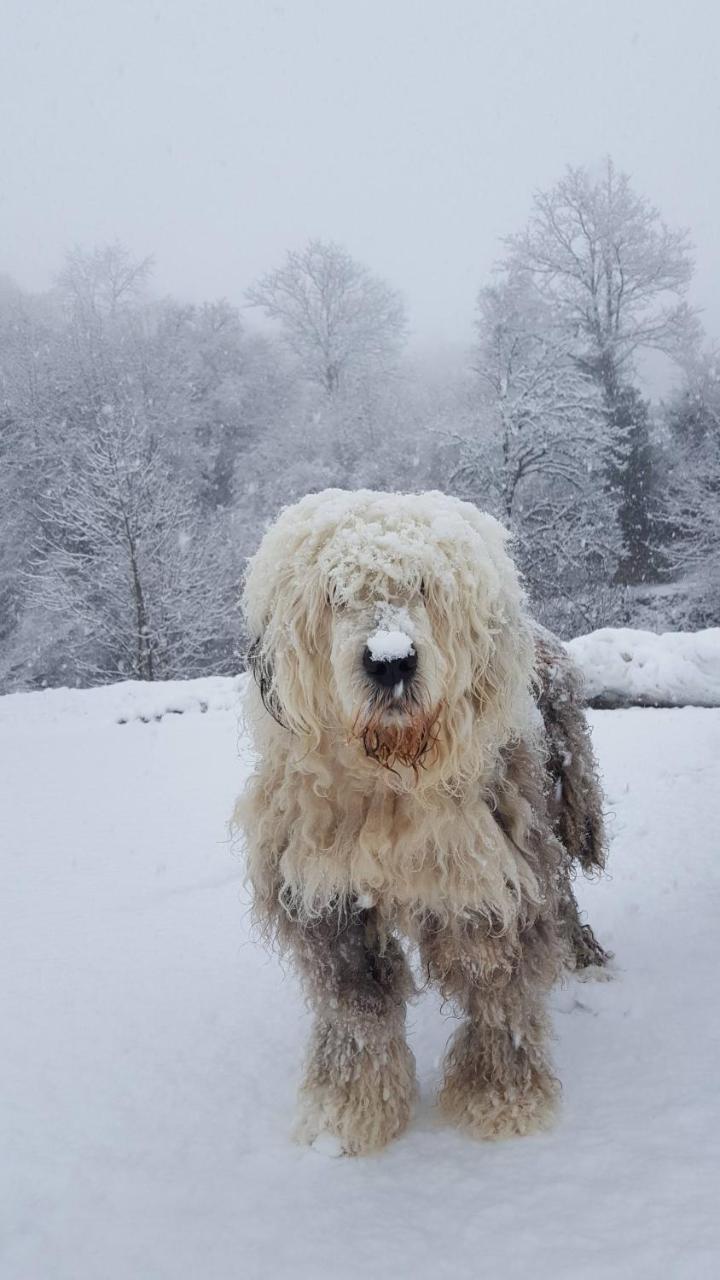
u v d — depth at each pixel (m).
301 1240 2.11
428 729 2.23
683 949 3.51
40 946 4.04
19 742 9.23
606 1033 2.95
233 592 24.23
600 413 26.97
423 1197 2.25
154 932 4.15
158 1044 3.15
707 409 30.36
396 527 2.27
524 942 2.54
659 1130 2.37
